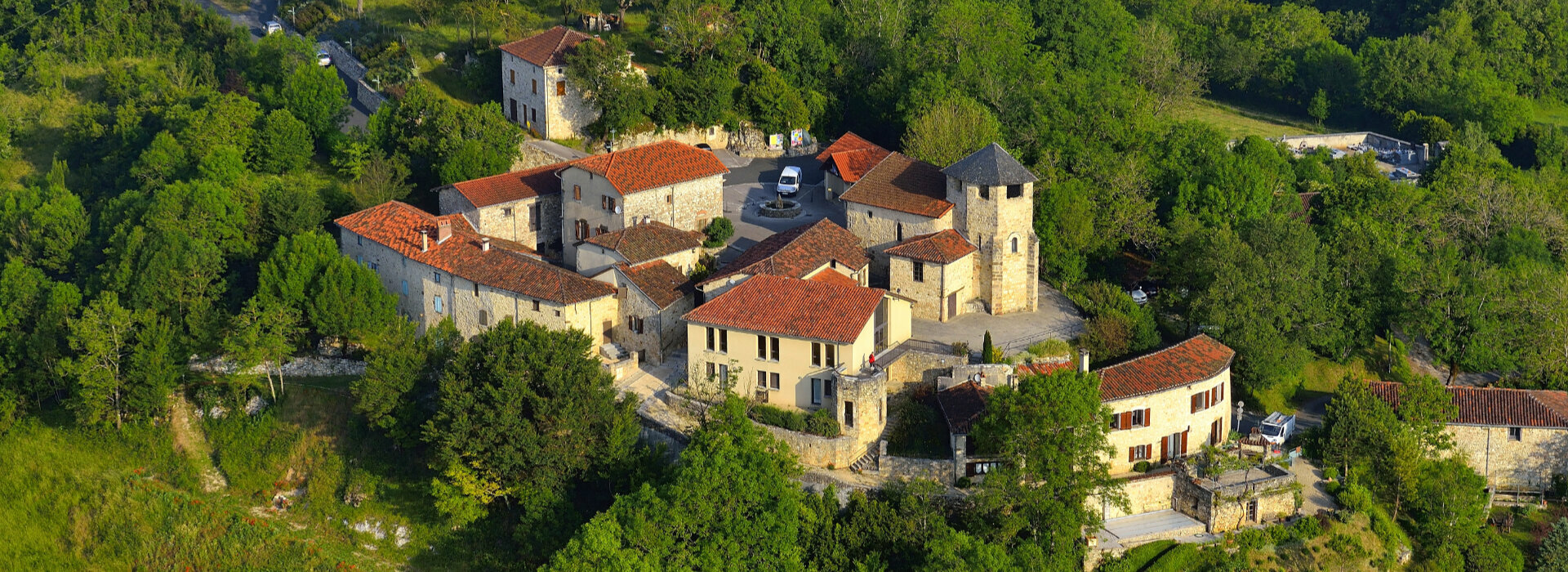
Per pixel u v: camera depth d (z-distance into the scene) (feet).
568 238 430.61
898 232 400.67
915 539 298.56
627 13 620.90
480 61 543.80
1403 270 408.05
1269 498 318.45
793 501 298.56
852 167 460.96
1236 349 371.97
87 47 645.10
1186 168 465.47
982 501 301.22
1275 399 381.40
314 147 517.14
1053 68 568.82
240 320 372.17
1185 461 328.29
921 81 519.60
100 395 368.48
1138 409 327.67
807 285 347.15
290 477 357.61
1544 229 482.28
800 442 324.80
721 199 439.22
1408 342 424.87
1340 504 325.83
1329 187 498.28
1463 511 331.36
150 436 372.79
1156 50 645.10
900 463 320.09
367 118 541.34
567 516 316.81
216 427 370.32
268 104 531.09
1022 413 302.86
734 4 586.45
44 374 387.34
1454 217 479.41
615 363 357.20
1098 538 307.58
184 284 394.11
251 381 376.89
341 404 364.17
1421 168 621.31
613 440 317.83
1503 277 410.11
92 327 366.22
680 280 374.63
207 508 350.64
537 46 511.81
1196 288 393.50
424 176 472.44
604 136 509.76
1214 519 312.91
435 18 595.88
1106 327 372.58
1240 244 386.52
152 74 604.49
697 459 301.02
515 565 318.65
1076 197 414.62
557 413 317.22
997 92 516.32
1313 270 393.91
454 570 325.83
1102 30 633.61
